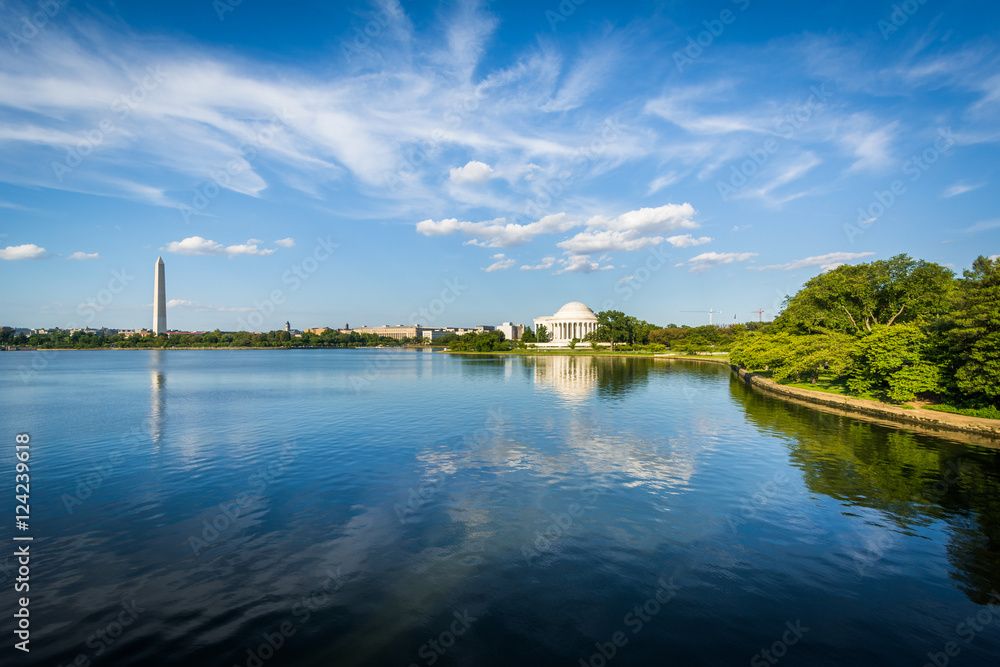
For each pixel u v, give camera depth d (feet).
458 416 152.87
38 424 140.67
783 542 61.16
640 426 135.74
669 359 541.34
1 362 512.22
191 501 75.05
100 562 55.06
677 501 75.36
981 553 58.34
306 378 303.89
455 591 49.14
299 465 95.09
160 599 47.52
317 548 58.70
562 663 38.45
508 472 90.38
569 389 234.58
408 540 61.00
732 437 120.88
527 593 48.85
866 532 64.18
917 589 50.42
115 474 89.30
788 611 46.32
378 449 108.06
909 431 129.49
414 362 501.97
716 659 39.17
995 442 116.26
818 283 321.52
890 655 40.04
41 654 39.09
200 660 38.63
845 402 173.68
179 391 229.66
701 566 54.80
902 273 286.87
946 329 150.61
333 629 42.78
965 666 38.63
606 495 77.92
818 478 87.04
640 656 39.40
